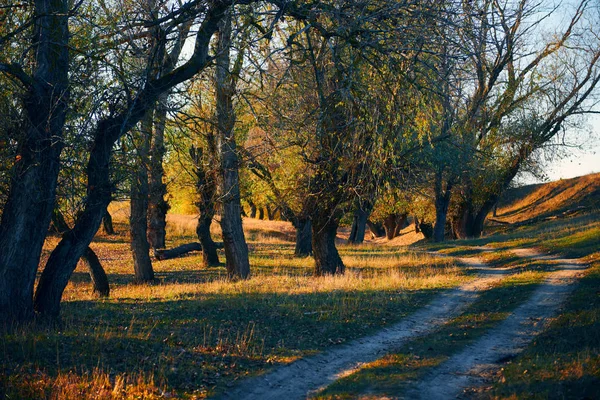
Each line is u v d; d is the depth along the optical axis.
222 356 9.74
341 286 19.11
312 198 23.22
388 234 69.44
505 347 10.82
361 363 9.94
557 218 46.59
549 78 37.25
